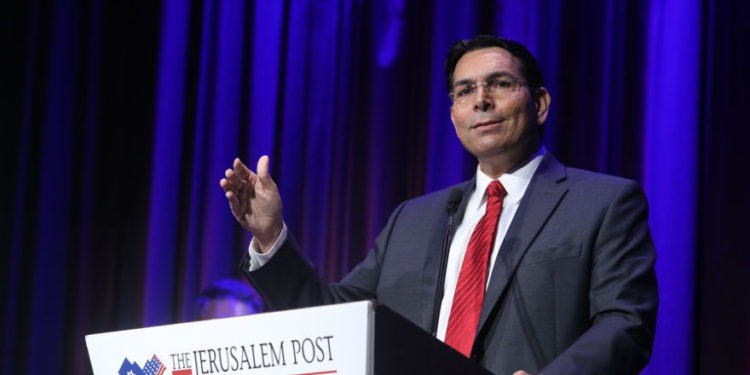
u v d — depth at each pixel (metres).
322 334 2.34
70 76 8.26
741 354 6.37
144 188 8.16
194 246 7.89
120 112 8.24
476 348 3.40
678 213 6.62
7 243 8.11
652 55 6.95
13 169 8.21
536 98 4.16
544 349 3.33
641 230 3.56
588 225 3.52
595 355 3.04
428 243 3.86
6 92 8.27
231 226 7.90
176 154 8.03
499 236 3.71
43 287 7.98
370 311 2.28
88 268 8.06
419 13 7.73
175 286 7.91
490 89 4.00
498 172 4.02
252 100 8.01
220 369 2.51
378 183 7.49
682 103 6.75
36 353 7.89
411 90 7.64
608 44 7.09
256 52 8.09
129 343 2.70
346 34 7.86
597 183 3.70
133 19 8.34
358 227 7.61
